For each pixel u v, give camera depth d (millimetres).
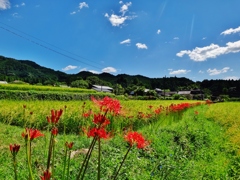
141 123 12695
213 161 6840
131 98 60719
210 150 8141
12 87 30906
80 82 91250
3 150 6242
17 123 11289
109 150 6387
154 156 6625
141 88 77000
